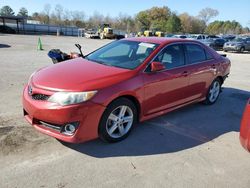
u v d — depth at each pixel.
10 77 8.47
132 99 4.51
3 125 4.69
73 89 3.85
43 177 3.43
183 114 5.95
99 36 51.44
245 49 27.97
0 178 3.35
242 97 7.71
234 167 3.98
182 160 4.06
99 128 4.11
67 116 3.77
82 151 4.09
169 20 96.44
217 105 6.78
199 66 5.86
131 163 3.88
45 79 4.18
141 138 4.64
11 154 3.86
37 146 4.11
